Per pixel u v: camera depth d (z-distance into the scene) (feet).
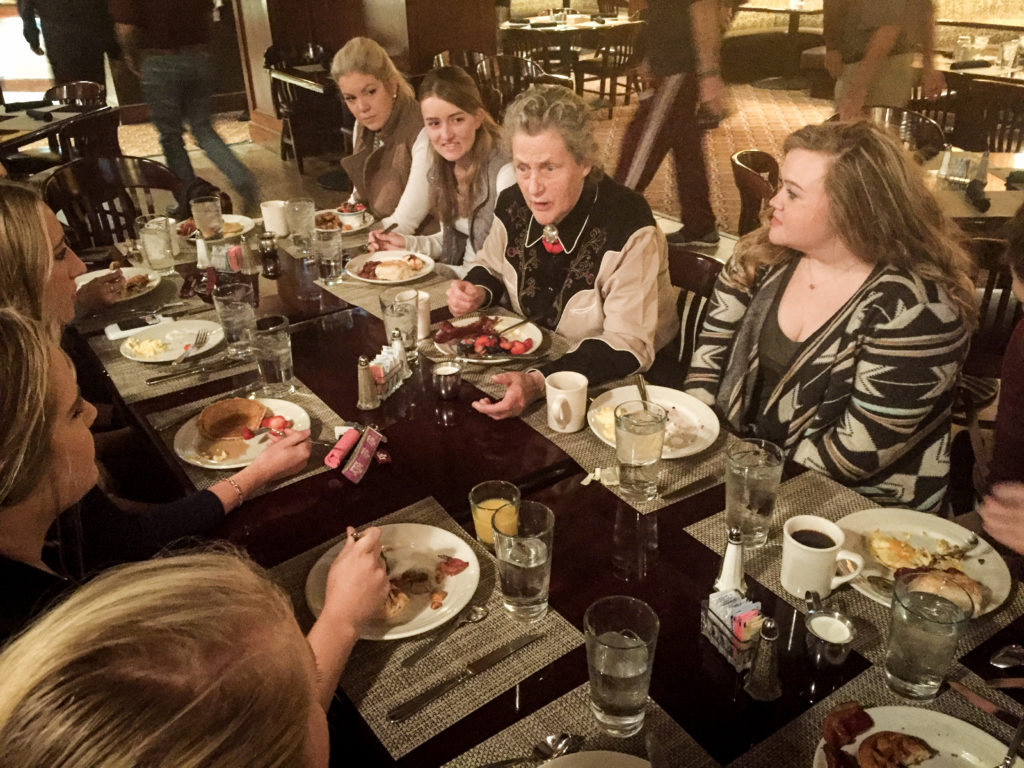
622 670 2.53
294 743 1.51
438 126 7.03
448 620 3.14
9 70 24.88
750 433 5.17
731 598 2.98
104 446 5.85
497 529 3.12
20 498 2.55
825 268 4.83
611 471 4.11
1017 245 5.05
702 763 2.55
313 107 18.33
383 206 9.20
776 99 18.52
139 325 5.95
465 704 2.78
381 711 2.76
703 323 6.10
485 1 16.49
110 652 1.39
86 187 8.70
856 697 2.79
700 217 13.87
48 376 2.53
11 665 1.44
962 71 11.82
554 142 5.52
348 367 5.32
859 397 4.66
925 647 2.67
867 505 3.82
